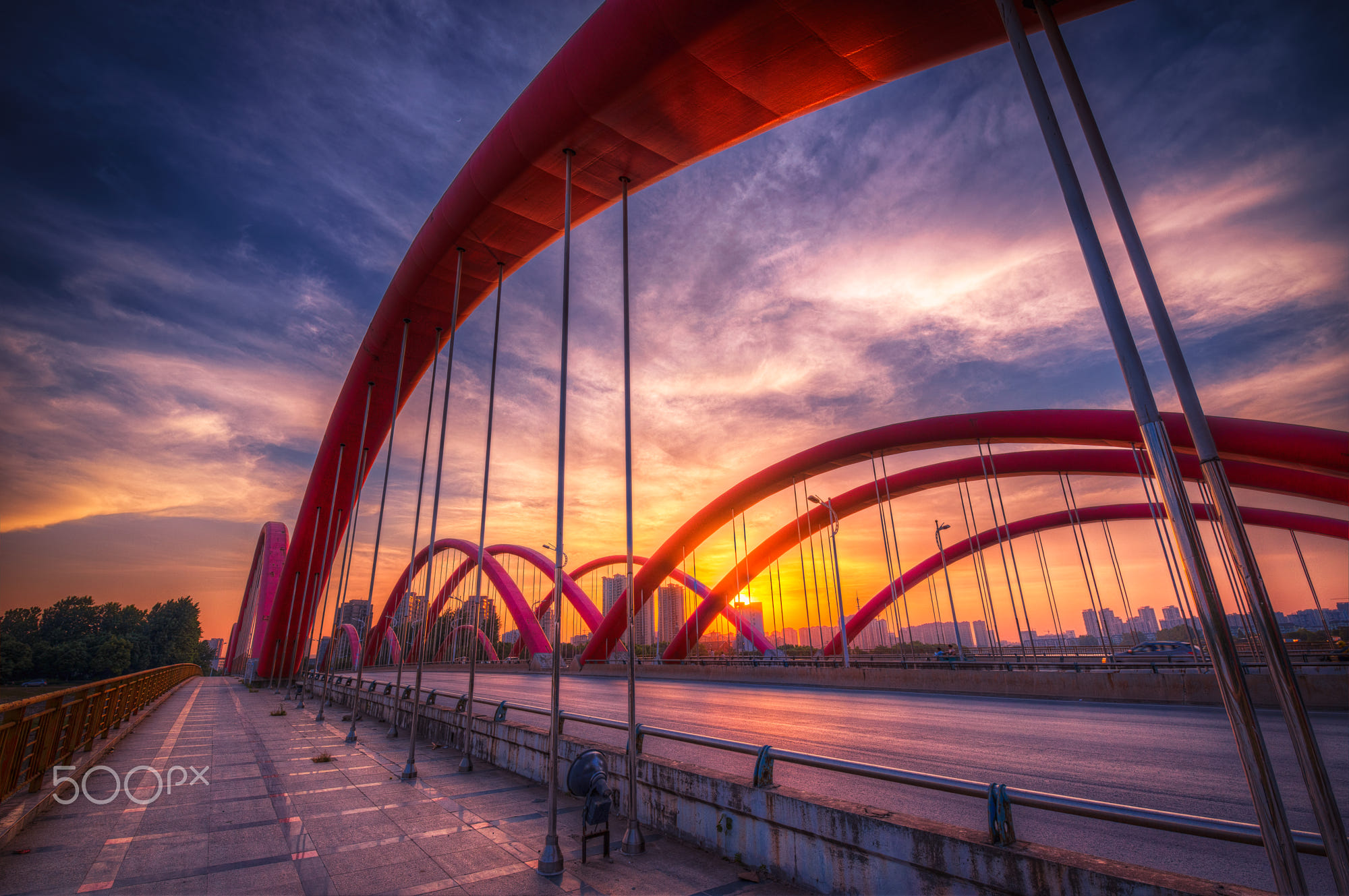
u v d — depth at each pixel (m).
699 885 5.14
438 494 14.35
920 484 52.59
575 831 6.80
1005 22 4.76
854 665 31.39
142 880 5.45
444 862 5.82
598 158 14.08
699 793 6.17
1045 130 4.37
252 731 16.11
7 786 7.22
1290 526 49.34
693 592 72.69
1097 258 3.97
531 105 13.21
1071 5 8.03
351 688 23.61
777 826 5.27
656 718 16.66
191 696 31.00
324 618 36.81
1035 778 8.73
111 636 119.88
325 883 5.34
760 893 4.93
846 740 12.21
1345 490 35.88
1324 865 6.20
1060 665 24.00
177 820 7.38
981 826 6.88
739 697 23.89
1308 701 15.87
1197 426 3.55
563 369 8.45
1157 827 3.24
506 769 10.20
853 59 11.19
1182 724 13.88
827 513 56.62
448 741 12.88
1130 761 9.77
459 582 88.56
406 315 24.98
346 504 42.78
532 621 66.81
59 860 6.01
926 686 24.80
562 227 17.38
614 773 7.60
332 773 10.13
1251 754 2.95
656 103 12.29
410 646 75.62
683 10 10.39
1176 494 3.43
